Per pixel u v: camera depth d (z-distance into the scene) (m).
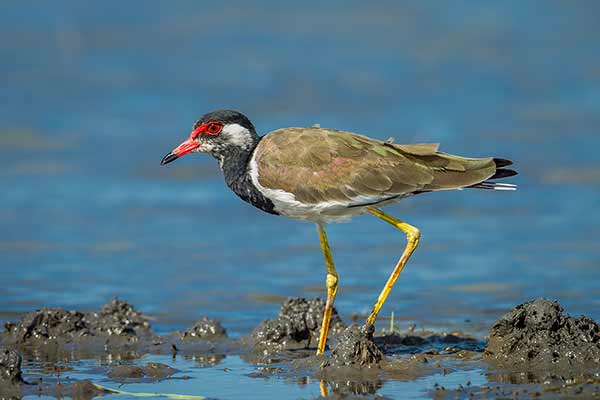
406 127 23.45
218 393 10.97
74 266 17.17
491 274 16.36
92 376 11.75
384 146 12.43
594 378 10.84
